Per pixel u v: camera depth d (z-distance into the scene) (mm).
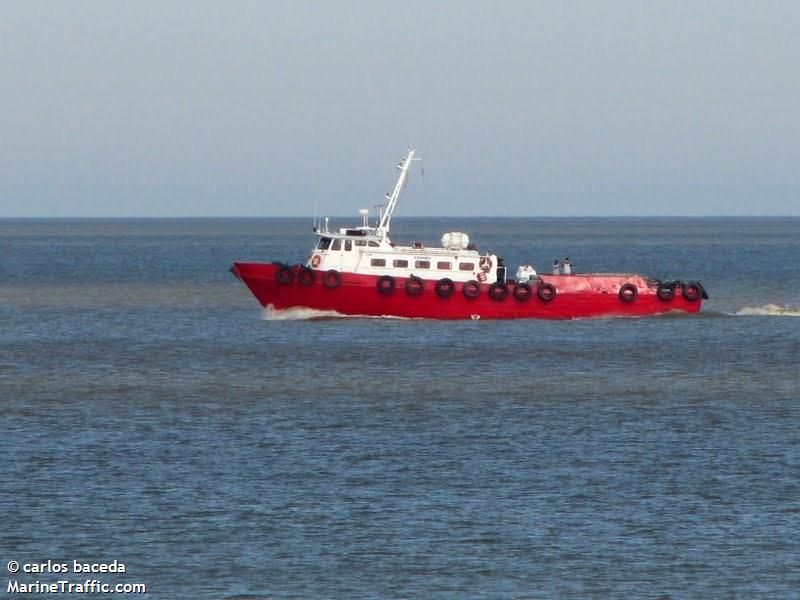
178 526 133375
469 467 158000
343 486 148625
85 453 164750
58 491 145750
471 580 118875
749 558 124688
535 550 126688
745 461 161750
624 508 140375
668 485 149750
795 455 165000
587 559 124250
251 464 159000
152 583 118062
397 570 121250
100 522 134625
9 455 163000
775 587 117625
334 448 168375
